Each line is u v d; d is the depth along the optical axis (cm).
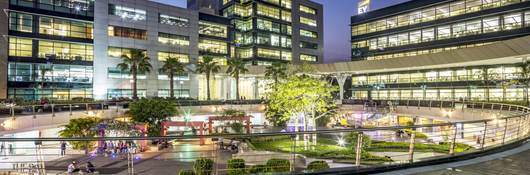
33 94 5041
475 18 5753
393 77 7038
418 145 3006
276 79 5897
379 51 7356
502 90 5184
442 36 6234
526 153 883
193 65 6788
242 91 8231
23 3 4897
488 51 3462
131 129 2659
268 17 8750
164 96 6450
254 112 5291
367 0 8144
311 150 2794
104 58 5712
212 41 7500
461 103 3572
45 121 2791
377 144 3006
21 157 2536
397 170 714
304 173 671
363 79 7725
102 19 5703
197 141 3472
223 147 3072
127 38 6003
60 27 5275
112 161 2480
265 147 3189
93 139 577
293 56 9238
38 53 5075
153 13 6366
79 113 3234
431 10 6412
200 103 4784
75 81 5425
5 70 4762
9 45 4828
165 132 3491
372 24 7538
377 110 4800
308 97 3522
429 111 3975
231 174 1630
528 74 4003
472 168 729
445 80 6053
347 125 4703
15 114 2622
